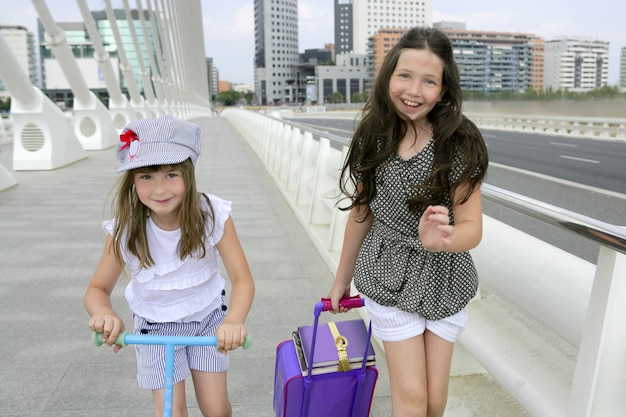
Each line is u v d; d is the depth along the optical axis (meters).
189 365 1.97
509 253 2.12
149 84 26.75
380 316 1.79
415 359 1.74
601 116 22.61
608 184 9.54
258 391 2.70
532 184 9.56
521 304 2.03
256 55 167.12
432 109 1.77
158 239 1.81
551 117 24.69
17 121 11.12
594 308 1.52
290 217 6.85
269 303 3.88
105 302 1.79
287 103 152.75
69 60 14.46
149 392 2.67
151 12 31.00
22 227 6.16
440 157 1.68
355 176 1.90
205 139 22.47
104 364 2.96
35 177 10.14
